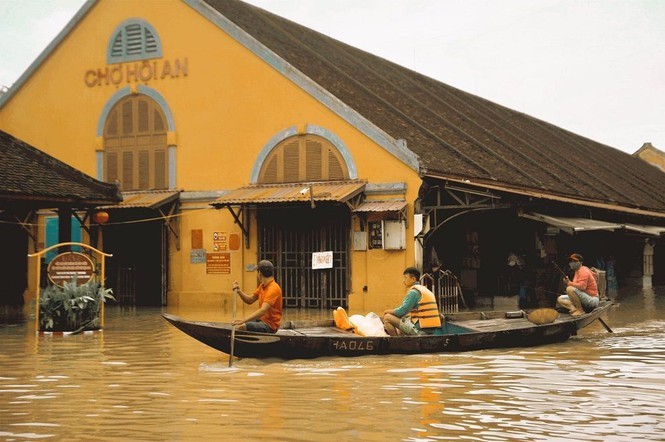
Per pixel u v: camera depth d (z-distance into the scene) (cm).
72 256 1777
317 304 2384
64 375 1170
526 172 2844
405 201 2238
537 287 2367
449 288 2262
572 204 2280
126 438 789
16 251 2625
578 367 1218
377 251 2281
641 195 4100
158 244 2625
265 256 2455
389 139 2261
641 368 1207
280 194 2292
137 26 2647
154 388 1055
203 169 2548
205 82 2550
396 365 1235
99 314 1820
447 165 2341
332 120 2355
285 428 821
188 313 2278
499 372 1169
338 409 911
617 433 797
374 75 3152
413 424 835
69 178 2106
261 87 2464
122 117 2666
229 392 1021
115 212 2578
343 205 2336
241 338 1259
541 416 872
